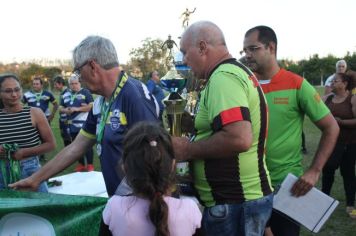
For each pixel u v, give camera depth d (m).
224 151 1.98
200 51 2.18
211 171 2.11
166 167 1.56
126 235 1.57
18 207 2.10
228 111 1.96
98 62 2.20
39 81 8.75
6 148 3.40
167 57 3.32
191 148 2.06
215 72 2.08
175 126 2.61
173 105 2.60
